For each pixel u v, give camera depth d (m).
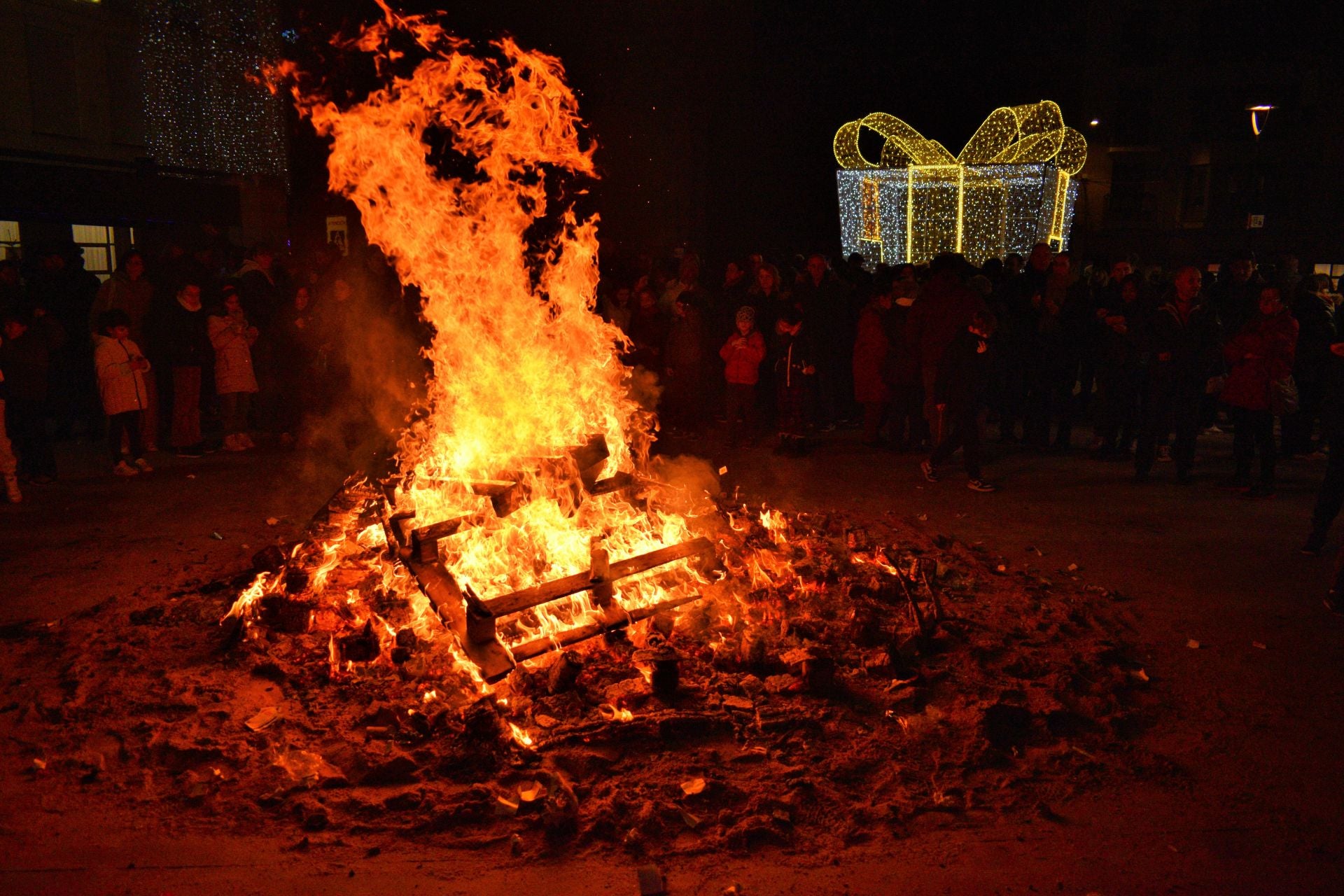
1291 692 4.77
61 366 11.49
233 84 21.08
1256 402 8.69
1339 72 33.81
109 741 4.16
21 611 5.86
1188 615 5.83
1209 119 35.38
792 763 3.97
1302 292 10.50
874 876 3.30
